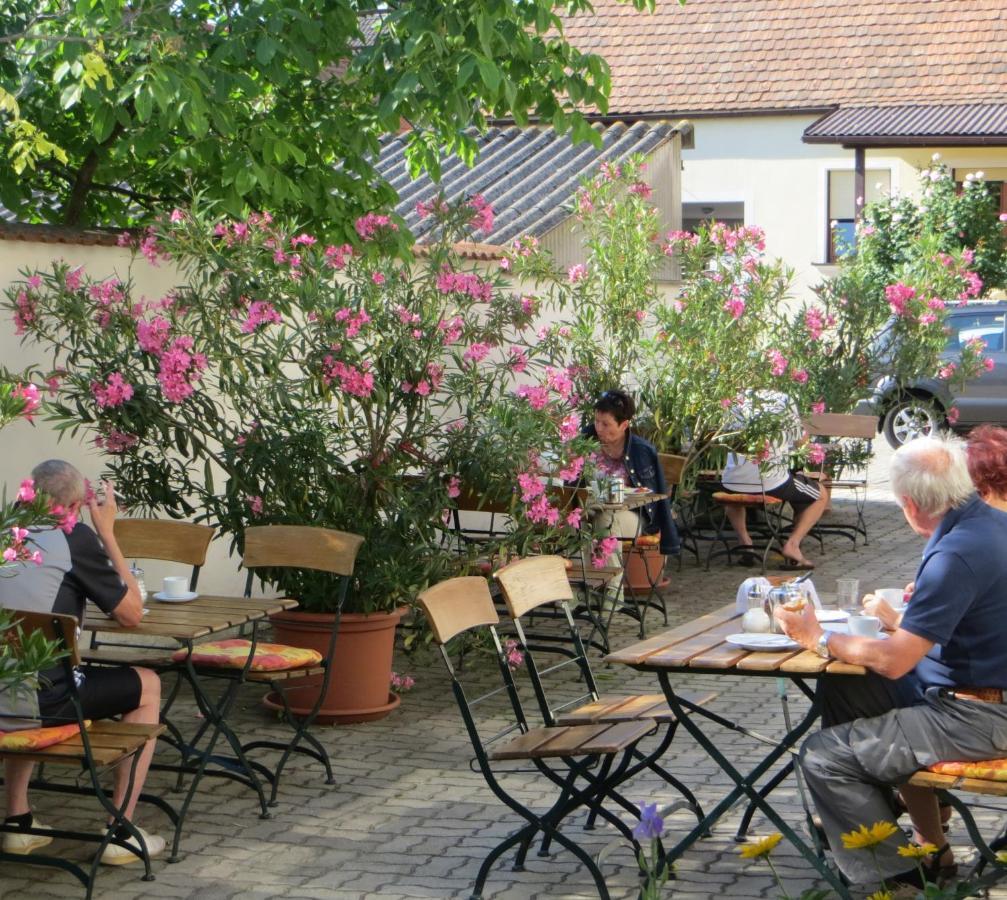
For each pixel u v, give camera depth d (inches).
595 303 457.7
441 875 210.1
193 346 284.4
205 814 237.6
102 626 223.5
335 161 383.6
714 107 1087.0
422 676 334.6
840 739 187.6
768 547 471.8
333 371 285.6
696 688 320.2
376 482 302.2
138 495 302.7
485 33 296.0
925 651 180.7
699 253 467.8
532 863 214.8
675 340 455.2
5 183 385.4
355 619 289.1
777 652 196.7
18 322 291.7
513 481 305.4
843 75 1080.2
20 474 313.7
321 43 330.6
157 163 386.6
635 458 404.8
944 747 181.3
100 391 282.5
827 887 201.8
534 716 299.9
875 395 538.3
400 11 308.8
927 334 526.0
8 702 201.9
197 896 201.6
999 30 1082.7
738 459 468.8
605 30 1163.3
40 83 345.1
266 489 298.0
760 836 223.1
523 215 577.9
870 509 600.4
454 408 357.4
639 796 243.3
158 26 310.0
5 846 214.4
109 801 205.5
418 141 379.6
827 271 1025.5
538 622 390.9
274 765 264.7
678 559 485.7
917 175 997.8
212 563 373.4
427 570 296.0
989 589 181.8
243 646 259.0
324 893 202.8
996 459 194.4
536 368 439.2
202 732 245.6
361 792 249.4
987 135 943.0
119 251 337.1
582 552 338.6
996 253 899.4
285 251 296.5
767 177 1089.4
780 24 1131.3
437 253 308.3
